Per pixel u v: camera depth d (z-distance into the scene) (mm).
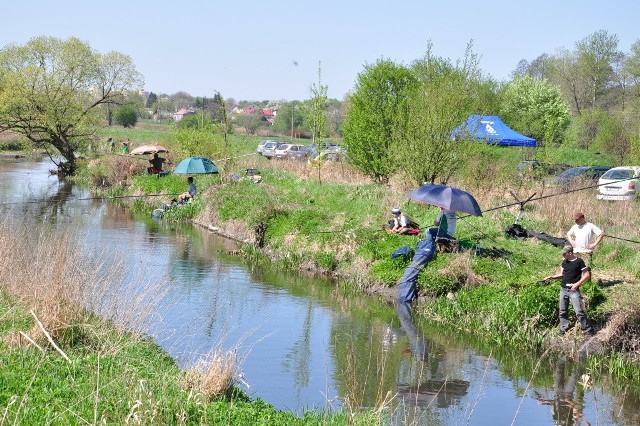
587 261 17734
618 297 15117
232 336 14023
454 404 11391
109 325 11398
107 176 42781
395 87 30516
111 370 9336
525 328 14750
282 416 8992
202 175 34906
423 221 22516
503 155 30828
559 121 55469
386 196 25219
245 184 31266
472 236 20234
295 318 15938
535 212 22938
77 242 16344
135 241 24625
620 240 19438
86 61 49375
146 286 13836
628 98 77875
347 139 31453
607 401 11789
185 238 25984
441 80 26141
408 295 17641
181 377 9688
